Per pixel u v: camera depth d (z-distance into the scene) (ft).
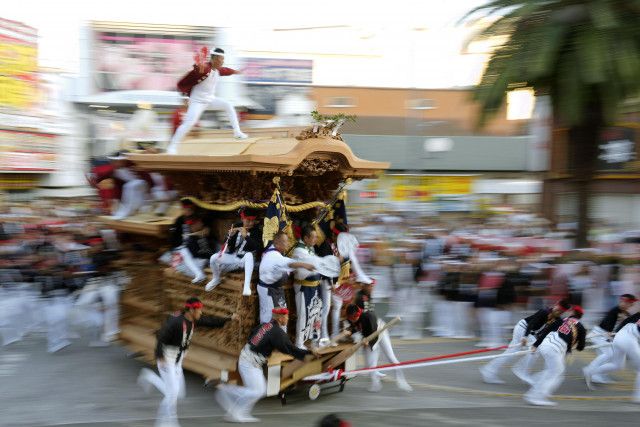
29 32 80.69
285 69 93.97
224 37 93.35
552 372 30.22
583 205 50.90
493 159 90.99
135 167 34.45
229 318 29.01
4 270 42.14
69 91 87.71
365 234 56.90
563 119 49.67
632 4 43.14
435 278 44.50
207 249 32.78
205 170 30.01
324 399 30.96
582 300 42.11
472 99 51.44
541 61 44.37
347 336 31.76
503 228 56.29
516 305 41.14
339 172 30.94
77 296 40.65
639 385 31.17
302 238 30.76
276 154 29.12
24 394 31.76
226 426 27.17
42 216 61.36
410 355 39.40
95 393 31.94
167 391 26.96
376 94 93.81
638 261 44.70
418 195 89.97
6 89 76.23
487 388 33.01
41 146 81.30
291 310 30.83
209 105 35.06
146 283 37.14
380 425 27.32
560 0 45.06
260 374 27.43
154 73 91.61
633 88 45.27
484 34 49.39
